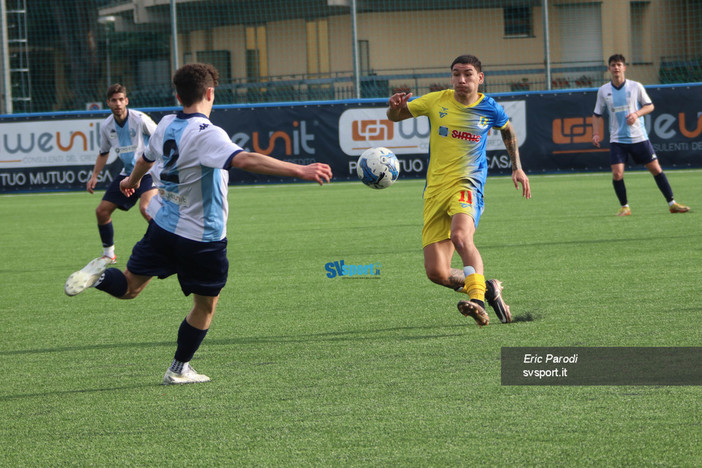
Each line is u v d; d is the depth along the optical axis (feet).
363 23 234.17
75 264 79.30
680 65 225.35
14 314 56.70
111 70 249.14
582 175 161.58
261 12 237.66
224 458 28.55
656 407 32.14
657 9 234.79
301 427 31.40
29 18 245.86
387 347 43.57
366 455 28.27
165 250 37.88
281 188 164.55
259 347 44.88
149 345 46.55
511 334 45.11
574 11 235.20
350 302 56.80
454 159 48.83
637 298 53.16
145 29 244.22
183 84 36.70
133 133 78.38
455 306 53.83
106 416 33.78
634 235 82.74
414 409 32.99
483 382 36.40
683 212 99.45
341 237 91.71
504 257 72.64
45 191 165.17
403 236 90.79
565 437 29.30
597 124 102.32
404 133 164.86
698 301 51.52
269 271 71.15
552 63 219.82
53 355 44.93
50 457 29.27
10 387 38.70
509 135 50.78
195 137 35.83
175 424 32.37
